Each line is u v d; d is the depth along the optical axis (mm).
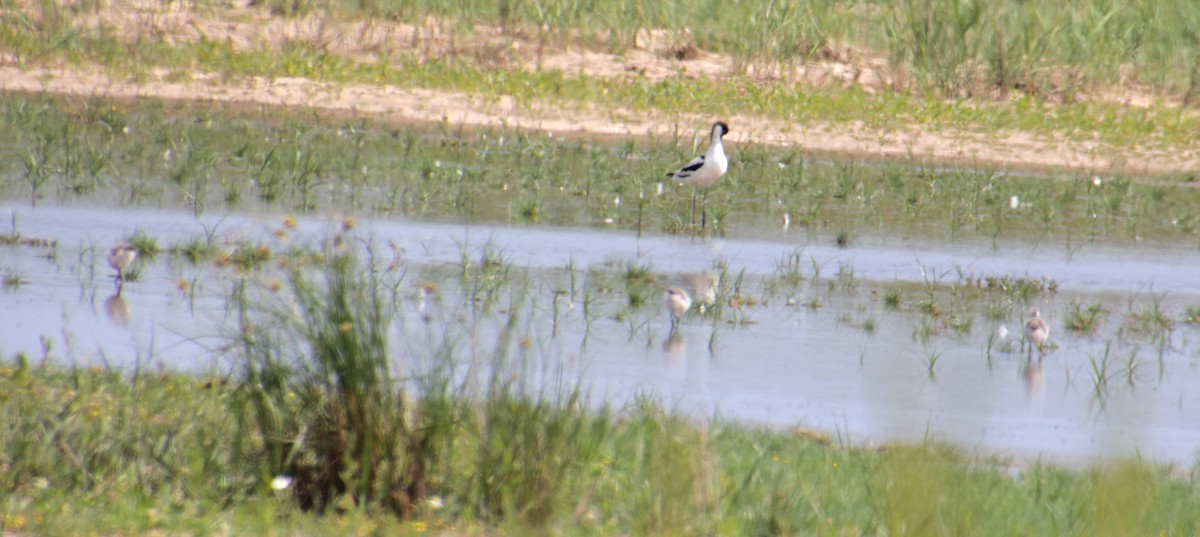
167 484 8227
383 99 27328
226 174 21359
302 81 27891
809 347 14102
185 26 30359
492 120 26703
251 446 8367
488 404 8289
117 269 15109
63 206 18750
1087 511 8344
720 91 28938
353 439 8055
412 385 8977
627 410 11172
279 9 32000
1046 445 11414
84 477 8219
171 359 12211
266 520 7660
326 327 8125
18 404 9477
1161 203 23016
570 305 15211
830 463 9977
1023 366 13906
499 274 16281
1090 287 17609
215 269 15773
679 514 8117
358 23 31562
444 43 30719
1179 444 11758
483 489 8078
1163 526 8539
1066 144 27000
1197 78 30859
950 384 13000
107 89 26859
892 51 30875
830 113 27969
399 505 8023
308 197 20000
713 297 15812
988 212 21656
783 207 21344
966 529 7324
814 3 33000
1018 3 32875
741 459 9805
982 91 30234
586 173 22906
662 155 24703
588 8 32125
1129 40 32125
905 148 26328
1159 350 14766
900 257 18578
